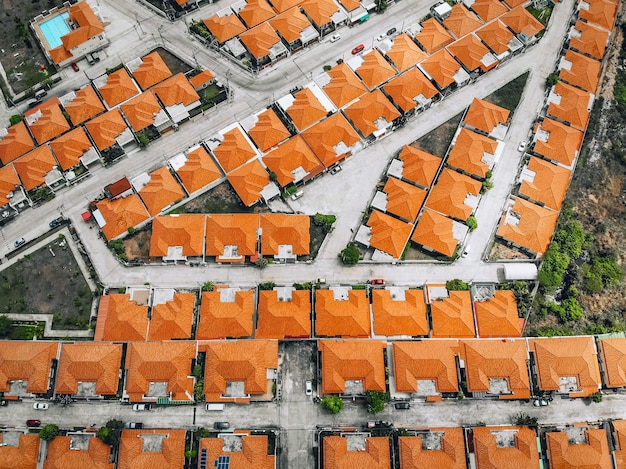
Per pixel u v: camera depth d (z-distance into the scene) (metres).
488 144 129.25
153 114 132.62
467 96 137.75
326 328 112.62
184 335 112.44
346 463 101.94
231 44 141.12
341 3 146.50
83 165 129.00
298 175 126.44
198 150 129.50
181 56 142.25
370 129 131.25
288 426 108.00
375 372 108.12
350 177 129.12
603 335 114.19
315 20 143.75
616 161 131.62
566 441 104.62
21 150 129.50
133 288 116.75
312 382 110.81
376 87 137.00
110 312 113.25
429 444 105.31
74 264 120.75
